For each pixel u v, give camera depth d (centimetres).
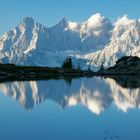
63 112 5659
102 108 6081
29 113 5603
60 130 4241
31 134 4041
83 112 5622
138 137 3825
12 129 4328
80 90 10638
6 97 8306
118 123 4628
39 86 12338
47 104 6769
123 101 7169
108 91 10156
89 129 4272
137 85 13162
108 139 3766
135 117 5069
